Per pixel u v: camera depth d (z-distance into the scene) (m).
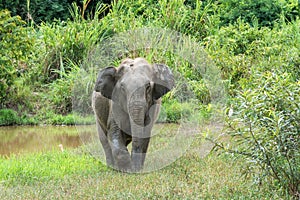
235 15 25.98
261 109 8.80
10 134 18.05
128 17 23.31
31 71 22.39
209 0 25.97
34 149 15.38
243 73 18.89
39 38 23.86
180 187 10.14
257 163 9.09
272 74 9.38
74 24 23.53
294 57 15.73
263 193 9.46
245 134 9.10
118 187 10.25
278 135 8.71
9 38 20.25
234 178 10.59
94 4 29.11
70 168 12.12
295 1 26.30
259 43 21.02
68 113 21.14
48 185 10.49
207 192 9.73
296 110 8.72
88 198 9.51
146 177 11.06
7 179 11.20
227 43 21.45
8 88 21.28
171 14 23.36
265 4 26.09
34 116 20.58
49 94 21.55
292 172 9.05
